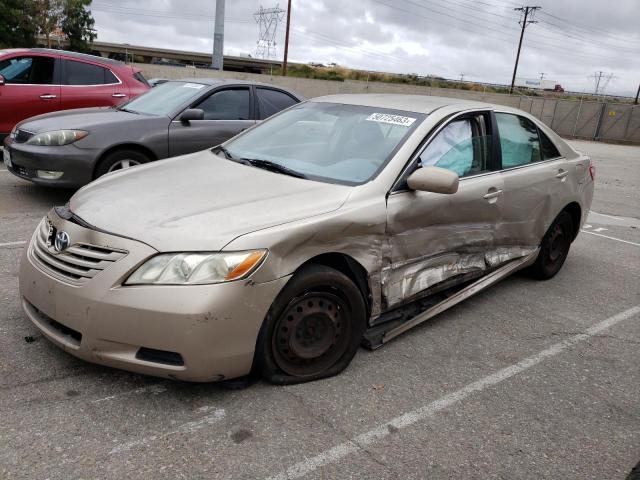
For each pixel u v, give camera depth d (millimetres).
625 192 12062
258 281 2842
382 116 4082
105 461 2506
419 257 3740
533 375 3658
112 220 2980
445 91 40156
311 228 3045
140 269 2762
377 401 3168
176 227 2865
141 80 9711
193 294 2709
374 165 3643
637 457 2918
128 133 6574
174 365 2789
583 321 4625
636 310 4965
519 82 87938
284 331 3086
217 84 7367
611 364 3922
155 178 3602
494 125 4477
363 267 3354
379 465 2660
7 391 2930
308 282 3061
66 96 8805
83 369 3182
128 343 2762
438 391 3344
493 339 4125
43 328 3059
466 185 4047
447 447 2844
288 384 3201
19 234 5477
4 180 7754
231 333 2805
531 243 4961
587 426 3152
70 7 39750
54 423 2721
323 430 2863
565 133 35656
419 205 3629
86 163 6359
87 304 2779
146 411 2871
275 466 2576
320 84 41656
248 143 4332
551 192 4988
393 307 3674
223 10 22422
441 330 4195
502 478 2666
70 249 2957
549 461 2820
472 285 4383
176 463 2533
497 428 3047
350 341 3375
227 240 2814
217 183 3471
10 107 8406
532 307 4816
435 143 3889
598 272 5992
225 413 2908
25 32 39312
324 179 3590
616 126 34281
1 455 2480
